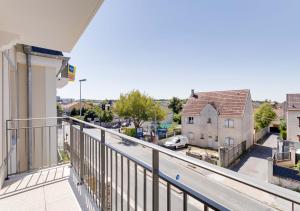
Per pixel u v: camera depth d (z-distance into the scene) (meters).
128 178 1.51
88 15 2.38
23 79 5.32
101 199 1.95
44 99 5.60
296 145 15.78
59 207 2.24
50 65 5.67
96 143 2.18
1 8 2.17
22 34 2.92
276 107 36.12
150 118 26.11
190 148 20.23
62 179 2.99
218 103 21.83
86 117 34.66
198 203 1.04
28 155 5.07
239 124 19.44
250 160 14.28
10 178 3.02
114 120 35.09
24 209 2.20
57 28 2.73
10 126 3.70
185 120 23.27
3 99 3.02
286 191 0.60
